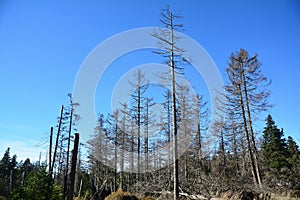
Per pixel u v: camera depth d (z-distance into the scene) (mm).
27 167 56000
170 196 19250
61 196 22578
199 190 18828
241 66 23531
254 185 19219
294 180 19609
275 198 17016
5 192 38875
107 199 19984
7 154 56656
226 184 19891
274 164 33344
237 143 26594
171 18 20203
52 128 27734
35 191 20391
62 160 30734
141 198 20000
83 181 34094
